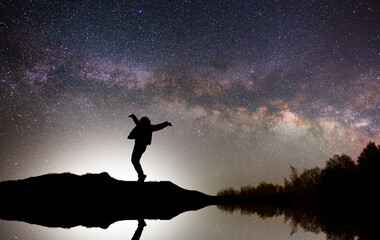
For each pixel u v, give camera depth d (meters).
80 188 4.73
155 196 5.01
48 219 3.37
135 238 2.55
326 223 3.07
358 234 2.41
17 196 4.52
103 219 3.52
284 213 4.09
